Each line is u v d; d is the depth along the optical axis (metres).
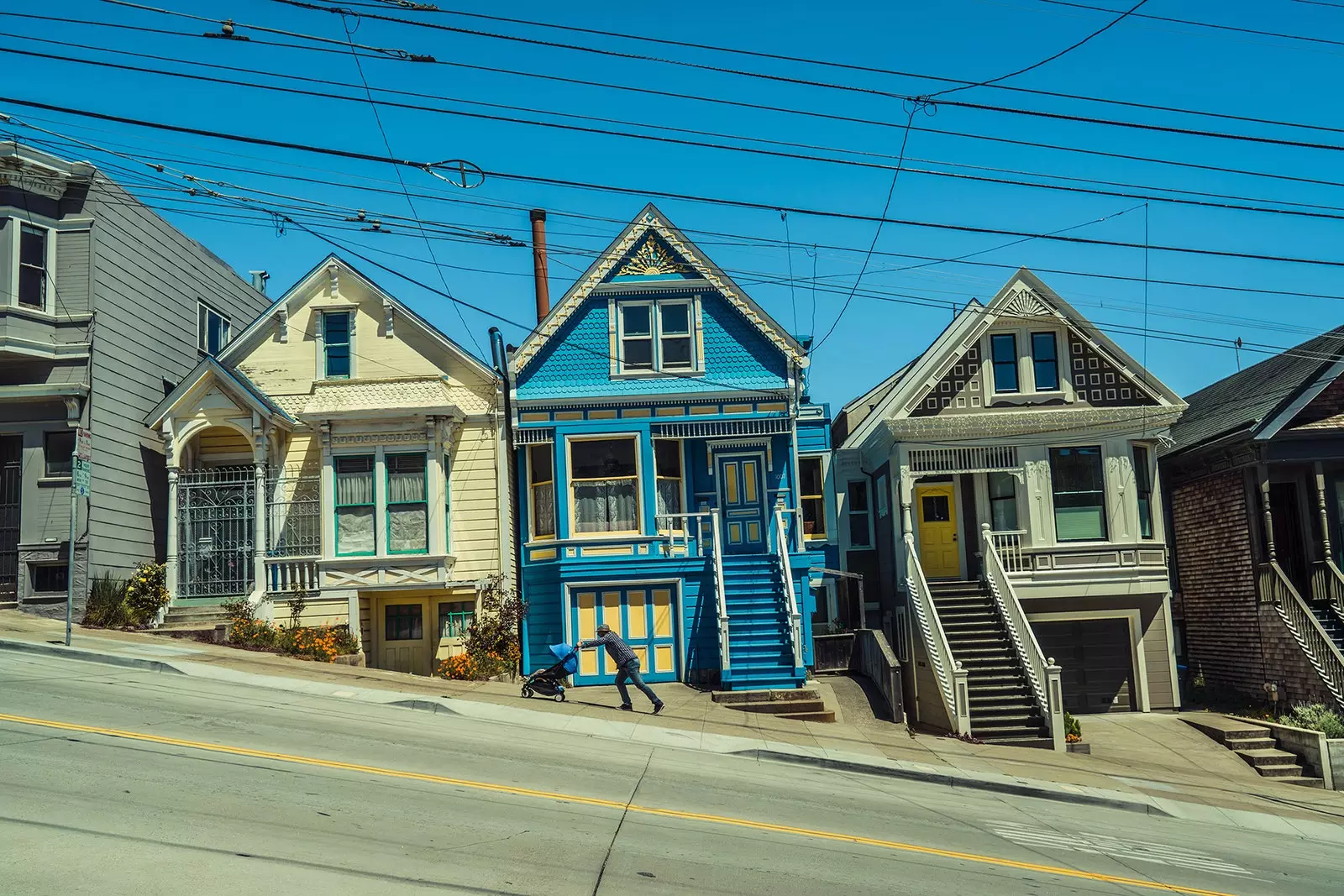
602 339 25.14
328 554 23.91
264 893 8.25
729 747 17.44
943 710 21.88
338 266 25.64
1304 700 23.80
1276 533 27.27
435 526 24.06
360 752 13.91
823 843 11.41
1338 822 17.33
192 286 28.89
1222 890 11.38
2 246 23.38
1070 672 26.02
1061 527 25.53
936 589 25.09
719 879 9.64
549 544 24.47
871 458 28.88
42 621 22.78
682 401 24.91
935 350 27.55
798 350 25.00
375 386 24.77
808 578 25.22
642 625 24.20
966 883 10.29
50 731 13.25
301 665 21.19
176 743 13.27
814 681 24.03
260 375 25.42
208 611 23.44
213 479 25.42
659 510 24.92
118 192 25.27
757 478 25.69
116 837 9.40
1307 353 26.59
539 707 19.42
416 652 24.64
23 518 23.52
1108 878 11.26
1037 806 15.87
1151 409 25.55
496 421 25.06
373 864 9.19
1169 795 17.75
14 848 8.92
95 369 23.92
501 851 9.92
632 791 13.25
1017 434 25.59
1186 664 29.09
